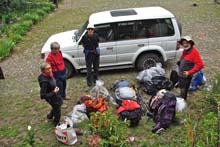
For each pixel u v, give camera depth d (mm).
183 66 8258
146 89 9539
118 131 7047
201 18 17859
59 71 8539
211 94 8172
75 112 8195
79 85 10352
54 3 23297
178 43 10672
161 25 10555
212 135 5309
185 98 8680
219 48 13094
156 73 9828
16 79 11375
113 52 10617
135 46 10609
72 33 11711
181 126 7758
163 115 7754
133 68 11281
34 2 22609
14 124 8484
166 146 6777
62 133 7359
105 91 9039
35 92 10258
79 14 20719
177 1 22828
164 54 10719
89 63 9781
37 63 12781
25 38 16188
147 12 10875
